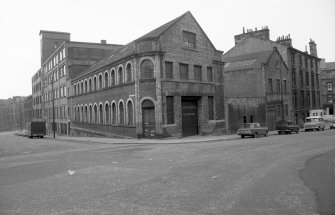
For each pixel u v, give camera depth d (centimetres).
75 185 937
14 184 995
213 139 2656
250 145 1984
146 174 1074
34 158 1738
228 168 1145
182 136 2981
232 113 3478
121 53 3588
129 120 3066
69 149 2242
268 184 875
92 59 5506
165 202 722
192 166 1210
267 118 3991
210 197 755
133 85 2922
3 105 14088
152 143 2445
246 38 4875
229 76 4266
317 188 820
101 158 1562
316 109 5400
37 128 5128
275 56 4316
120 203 725
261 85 3988
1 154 2136
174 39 2939
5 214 675
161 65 2798
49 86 6956
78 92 4844
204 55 3256
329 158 1349
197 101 3206
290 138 2553
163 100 2784
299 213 621
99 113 3878
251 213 627
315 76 5612
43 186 943
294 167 1139
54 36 7562
